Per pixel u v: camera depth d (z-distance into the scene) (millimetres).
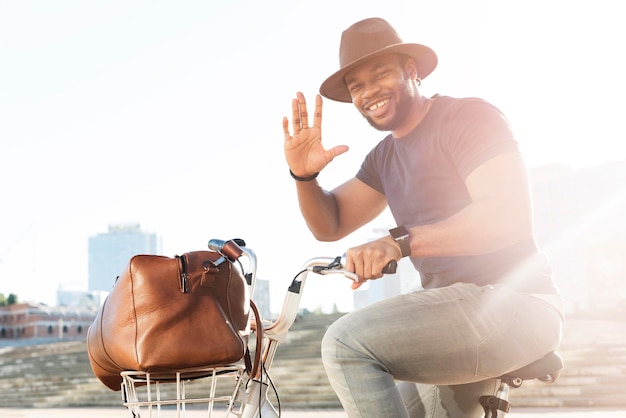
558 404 11352
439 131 1934
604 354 13477
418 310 1690
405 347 1668
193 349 1623
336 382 1700
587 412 9953
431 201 1998
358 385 1665
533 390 11914
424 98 2045
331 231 2285
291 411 12812
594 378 12180
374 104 1991
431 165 1968
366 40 1978
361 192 2346
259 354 1873
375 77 1978
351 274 1622
